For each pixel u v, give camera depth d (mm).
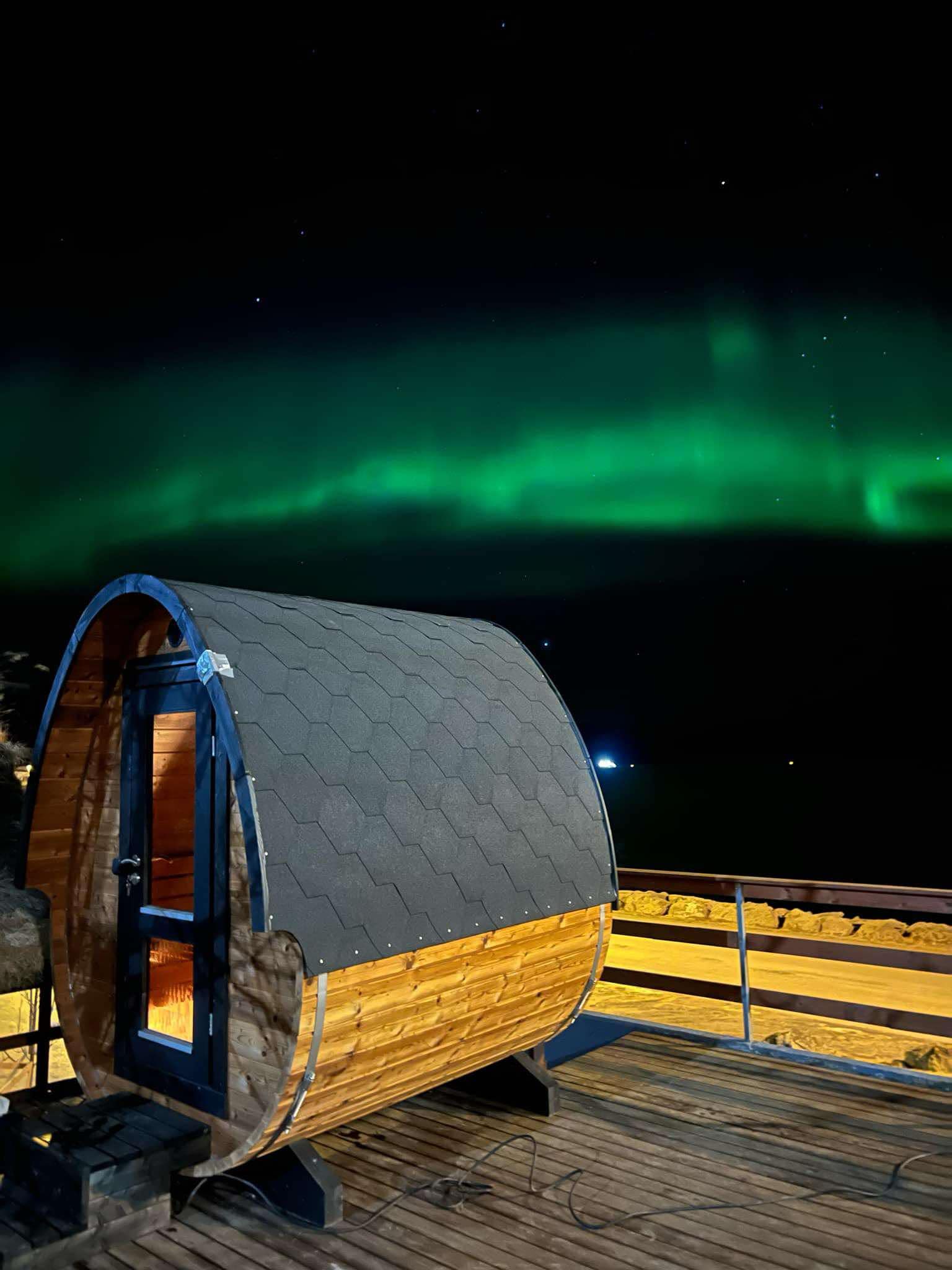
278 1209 2982
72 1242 2648
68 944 3656
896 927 12750
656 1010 9102
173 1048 3154
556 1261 2648
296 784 2805
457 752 3477
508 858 3387
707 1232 2811
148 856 3359
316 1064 2758
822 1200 3004
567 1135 3531
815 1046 7594
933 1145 3406
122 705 3498
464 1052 3414
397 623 3939
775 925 13453
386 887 2875
